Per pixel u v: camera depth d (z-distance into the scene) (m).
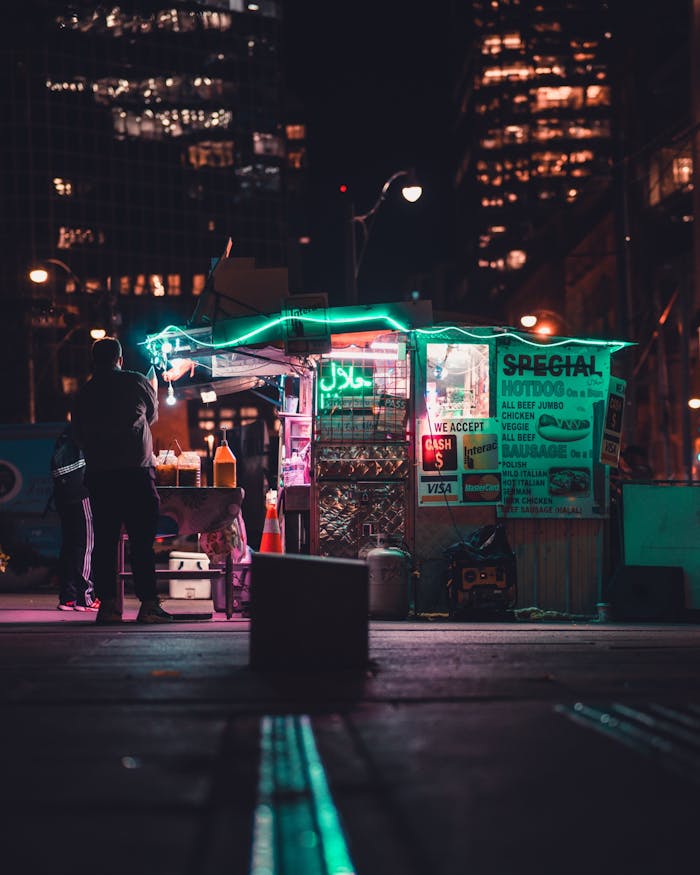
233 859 3.00
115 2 119.25
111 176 117.75
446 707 5.19
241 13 124.50
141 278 118.19
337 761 4.10
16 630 8.93
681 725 4.77
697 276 45.88
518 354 11.93
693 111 48.28
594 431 12.00
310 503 11.70
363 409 11.74
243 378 14.07
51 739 4.52
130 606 13.33
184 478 11.29
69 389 108.25
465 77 174.62
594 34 165.12
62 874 2.88
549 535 11.94
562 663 6.77
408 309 11.57
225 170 123.06
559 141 163.88
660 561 11.75
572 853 3.06
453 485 11.74
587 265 89.50
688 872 2.91
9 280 112.12
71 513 12.23
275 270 12.66
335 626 6.40
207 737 4.54
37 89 115.88
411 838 3.18
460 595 11.17
